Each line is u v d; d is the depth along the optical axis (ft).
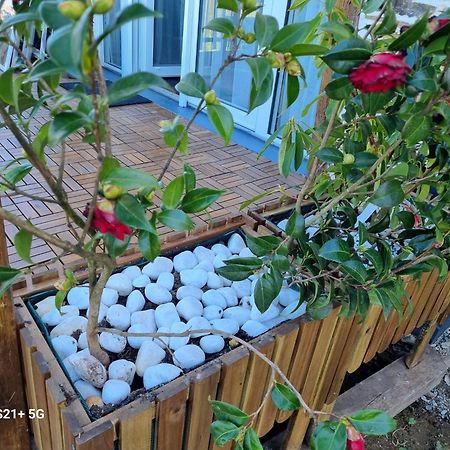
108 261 2.66
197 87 2.27
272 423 4.15
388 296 3.56
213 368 3.17
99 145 1.79
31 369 3.26
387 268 3.43
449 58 2.30
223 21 2.09
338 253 3.17
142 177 1.94
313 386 4.36
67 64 1.29
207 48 11.85
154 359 3.45
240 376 3.36
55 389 2.87
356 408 5.54
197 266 4.58
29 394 3.64
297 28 2.08
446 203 3.48
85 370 3.10
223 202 7.39
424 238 3.58
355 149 3.66
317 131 4.09
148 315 3.87
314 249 3.49
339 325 4.10
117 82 1.65
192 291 4.24
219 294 4.30
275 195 7.80
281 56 2.16
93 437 2.60
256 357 3.39
